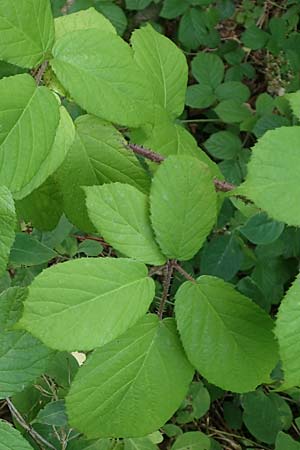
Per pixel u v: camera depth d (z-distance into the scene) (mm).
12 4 469
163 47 600
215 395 985
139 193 498
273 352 501
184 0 1301
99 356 486
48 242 759
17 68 549
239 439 1003
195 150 609
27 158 448
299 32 1411
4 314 501
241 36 1365
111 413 491
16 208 614
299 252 1036
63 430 671
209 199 495
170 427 869
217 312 498
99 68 494
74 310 456
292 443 823
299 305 451
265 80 1407
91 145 560
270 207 469
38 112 458
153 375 494
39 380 725
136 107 497
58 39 492
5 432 473
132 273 478
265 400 921
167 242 495
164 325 500
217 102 1299
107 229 492
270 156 472
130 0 1276
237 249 978
